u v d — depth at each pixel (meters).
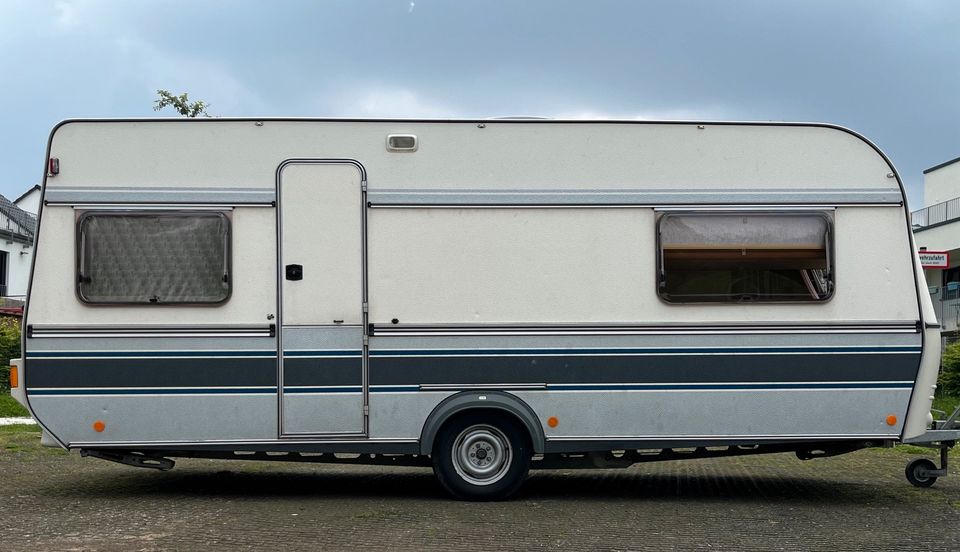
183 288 7.55
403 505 7.51
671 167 7.82
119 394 7.50
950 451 11.73
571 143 7.80
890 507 7.65
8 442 11.54
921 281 7.82
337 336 7.58
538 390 7.63
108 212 7.57
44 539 6.06
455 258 7.67
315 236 7.63
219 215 7.61
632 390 7.66
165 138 7.66
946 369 17.61
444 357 7.61
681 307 7.71
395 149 7.71
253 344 7.55
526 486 8.77
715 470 10.13
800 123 7.89
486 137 7.77
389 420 7.58
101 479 8.91
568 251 7.71
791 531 6.63
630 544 6.16
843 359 7.73
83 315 7.50
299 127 7.70
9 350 18.67
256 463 10.60
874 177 7.89
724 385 7.70
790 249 7.79
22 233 40.22
